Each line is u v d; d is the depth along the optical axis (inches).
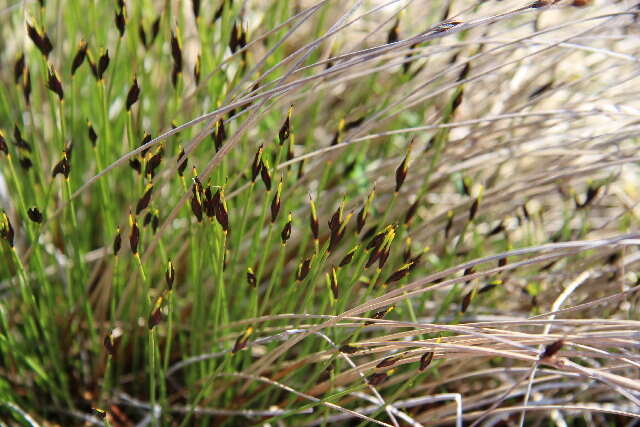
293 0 16.9
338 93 17.5
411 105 14.9
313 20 17.6
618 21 14.9
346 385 15.3
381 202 16.4
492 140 16.3
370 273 15.8
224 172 14.8
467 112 17.1
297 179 15.5
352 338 14.5
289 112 14.0
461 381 15.8
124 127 16.1
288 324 15.3
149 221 14.7
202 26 15.5
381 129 16.8
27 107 15.0
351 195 16.8
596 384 14.9
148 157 14.4
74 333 16.1
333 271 14.0
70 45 16.5
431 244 16.6
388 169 16.4
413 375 14.4
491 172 17.3
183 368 16.2
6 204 16.2
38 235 14.6
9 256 14.9
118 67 16.9
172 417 15.8
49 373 15.5
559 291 15.7
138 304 15.4
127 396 15.8
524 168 17.1
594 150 15.8
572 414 15.7
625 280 16.0
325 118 17.6
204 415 15.4
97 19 16.6
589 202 15.9
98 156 14.9
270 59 16.1
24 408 15.5
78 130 16.3
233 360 15.3
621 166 16.1
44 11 14.7
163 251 14.8
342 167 17.0
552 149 16.0
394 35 15.4
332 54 16.7
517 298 16.3
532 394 15.7
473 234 16.3
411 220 15.1
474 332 13.5
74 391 15.9
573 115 15.5
